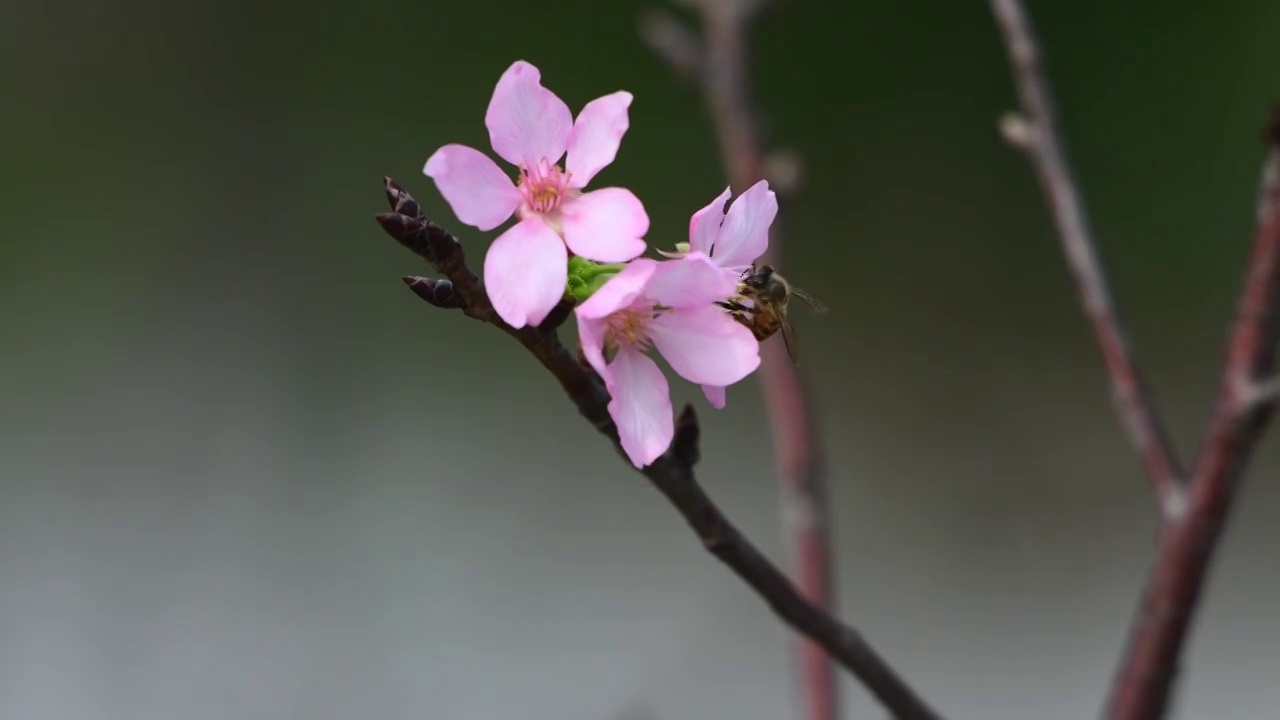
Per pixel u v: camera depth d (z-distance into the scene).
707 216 0.62
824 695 0.71
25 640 1.41
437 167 0.62
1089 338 1.83
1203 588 0.67
